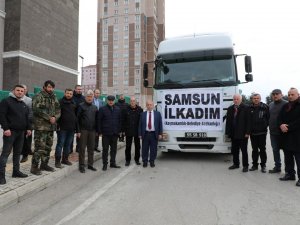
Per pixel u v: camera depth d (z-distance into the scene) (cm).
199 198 535
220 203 507
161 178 689
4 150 568
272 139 752
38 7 2881
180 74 890
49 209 486
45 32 3003
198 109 862
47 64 3020
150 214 457
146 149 833
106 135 790
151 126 828
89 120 761
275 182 652
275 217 444
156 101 903
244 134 755
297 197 542
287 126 641
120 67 8531
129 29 8450
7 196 494
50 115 654
